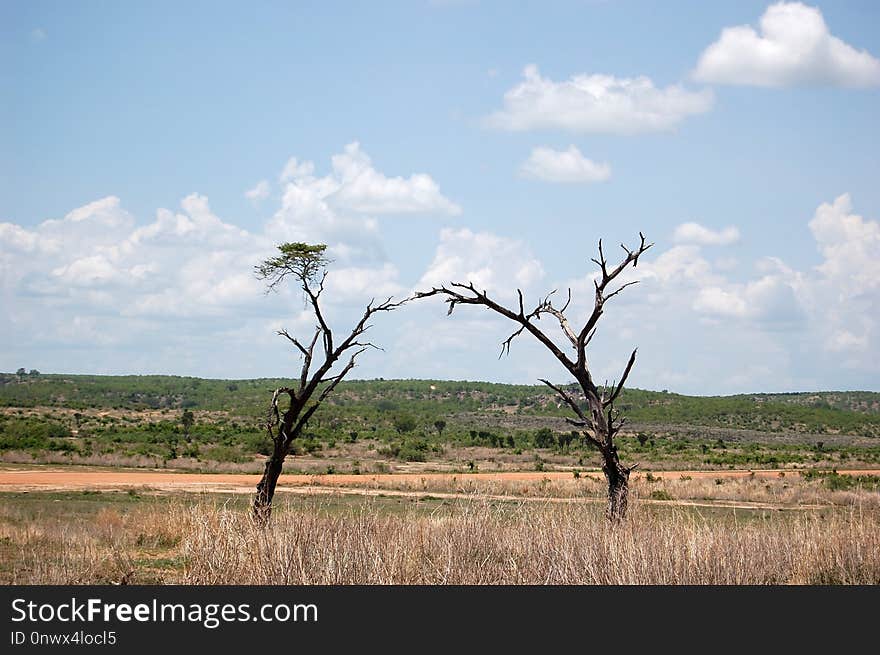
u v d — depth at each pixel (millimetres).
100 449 77500
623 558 16719
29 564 18562
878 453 99375
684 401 164750
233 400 153875
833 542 18578
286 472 64312
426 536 17500
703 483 50000
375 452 86438
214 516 18469
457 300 24062
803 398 194125
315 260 24531
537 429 136375
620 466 22734
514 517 18734
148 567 18938
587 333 23328
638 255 23297
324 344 24781
